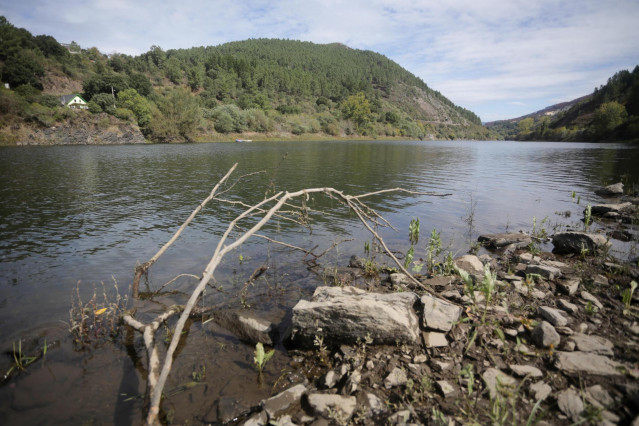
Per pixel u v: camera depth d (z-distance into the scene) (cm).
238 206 1498
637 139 9806
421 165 3522
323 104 19500
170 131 8625
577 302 569
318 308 479
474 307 518
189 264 828
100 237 1027
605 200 1630
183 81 16762
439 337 464
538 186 2100
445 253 912
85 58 14538
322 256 893
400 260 865
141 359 470
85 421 363
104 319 566
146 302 631
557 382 366
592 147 7944
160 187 1964
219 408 374
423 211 1426
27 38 11875
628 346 420
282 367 453
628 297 534
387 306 478
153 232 1086
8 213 1310
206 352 486
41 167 2917
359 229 1152
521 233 1045
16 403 385
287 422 340
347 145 8669
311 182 2194
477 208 1483
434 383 387
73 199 1599
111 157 4019
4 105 6284
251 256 891
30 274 749
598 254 823
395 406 358
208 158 4016
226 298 655
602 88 19225
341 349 466
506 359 413
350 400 364
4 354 471
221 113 10556
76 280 724
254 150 5766
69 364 454
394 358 437
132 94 9131
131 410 379
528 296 597
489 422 323
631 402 322
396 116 19175
